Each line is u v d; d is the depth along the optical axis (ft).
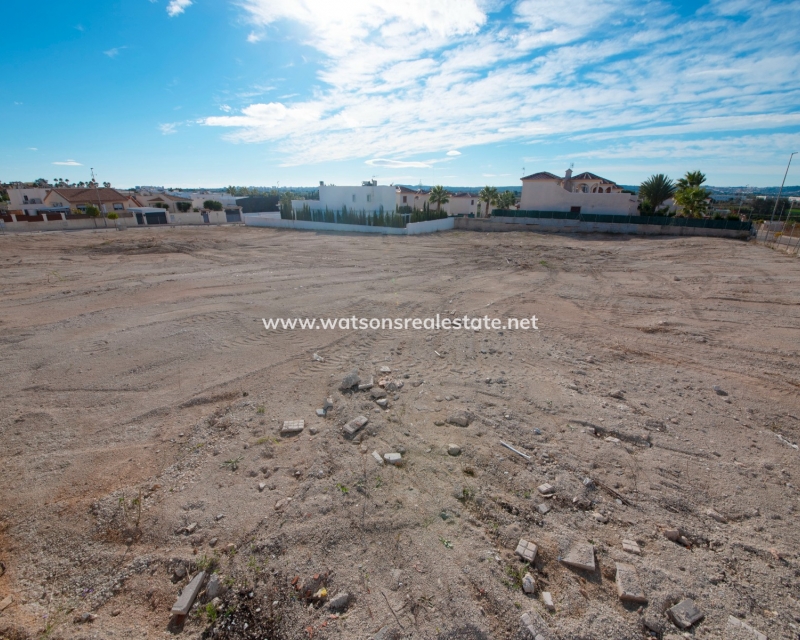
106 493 13.26
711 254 67.62
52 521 12.11
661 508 12.62
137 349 25.72
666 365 24.48
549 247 78.84
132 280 46.83
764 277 49.19
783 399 20.22
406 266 58.13
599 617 8.93
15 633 8.74
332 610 9.22
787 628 8.81
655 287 45.32
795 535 11.66
